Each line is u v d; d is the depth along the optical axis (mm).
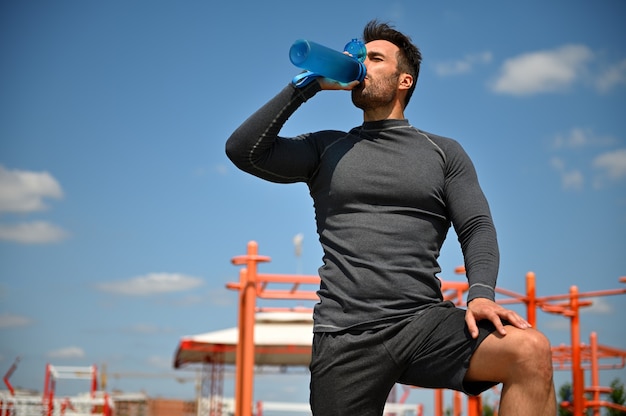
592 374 13234
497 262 2670
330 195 2852
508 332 2461
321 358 2791
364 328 2717
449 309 2701
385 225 2762
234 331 16078
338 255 2797
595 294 10422
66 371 15805
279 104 2799
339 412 2764
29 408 14945
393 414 18672
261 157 2852
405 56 2973
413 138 2885
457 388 2598
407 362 2703
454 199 2809
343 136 2959
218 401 17875
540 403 2404
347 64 2779
